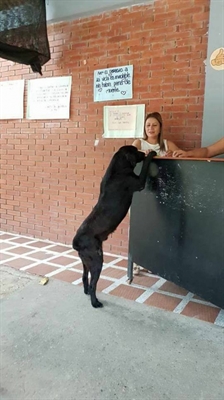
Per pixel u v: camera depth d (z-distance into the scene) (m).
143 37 3.54
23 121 4.55
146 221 2.83
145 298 2.75
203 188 2.28
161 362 1.90
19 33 3.61
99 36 3.82
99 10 3.73
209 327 2.30
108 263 3.62
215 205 2.20
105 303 2.63
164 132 3.51
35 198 4.58
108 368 1.84
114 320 2.37
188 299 2.75
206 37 3.18
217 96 3.11
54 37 4.13
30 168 4.57
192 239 2.39
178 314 2.49
